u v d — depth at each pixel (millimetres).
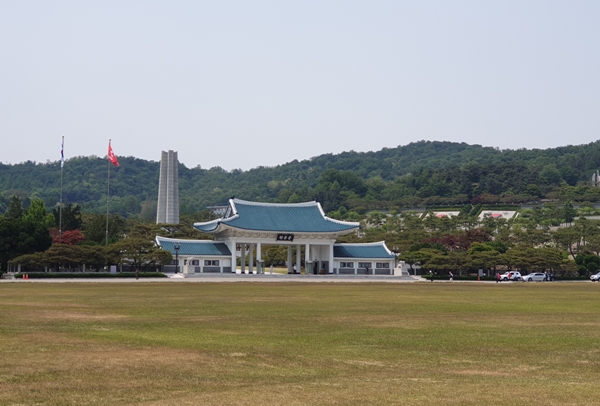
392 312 72750
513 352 44562
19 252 178625
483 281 192000
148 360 40344
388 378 35844
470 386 33938
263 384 34219
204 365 38969
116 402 30406
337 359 41344
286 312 71625
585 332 55094
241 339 49469
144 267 188375
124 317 64625
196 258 196000
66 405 29875
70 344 46062
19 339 48062
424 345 47281
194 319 63312
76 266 182750
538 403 30391
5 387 33094
